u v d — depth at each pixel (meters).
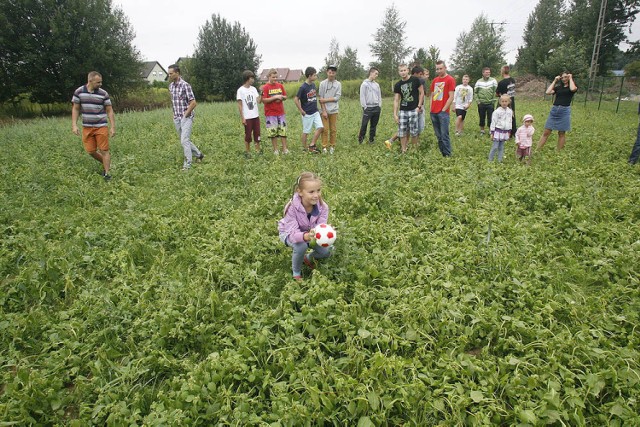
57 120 22.69
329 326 3.76
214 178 8.74
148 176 9.29
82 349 3.75
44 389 3.25
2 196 7.56
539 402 2.96
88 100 8.90
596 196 6.46
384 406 2.98
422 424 2.93
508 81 12.45
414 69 10.22
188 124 9.70
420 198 7.02
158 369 3.57
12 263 5.32
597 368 3.21
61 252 5.38
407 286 4.46
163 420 2.88
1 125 23.38
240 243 5.34
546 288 4.29
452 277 4.54
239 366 3.30
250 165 9.63
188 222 6.28
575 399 2.88
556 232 5.62
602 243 5.24
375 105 11.76
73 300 4.70
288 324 3.78
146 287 4.51
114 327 3.91
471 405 3.01
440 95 9.67
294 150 11.95
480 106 13.15
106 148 9.25
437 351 3.55
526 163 9.14
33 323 4.11
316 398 2.95
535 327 3.73
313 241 4.44
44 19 34.81
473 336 3.72
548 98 33.22
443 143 9.84
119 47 39.38
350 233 5.23
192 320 3.89
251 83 10.70
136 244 5.61
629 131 13.77
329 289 4.14
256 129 10.92
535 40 55.72
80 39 35.97
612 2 45.62
